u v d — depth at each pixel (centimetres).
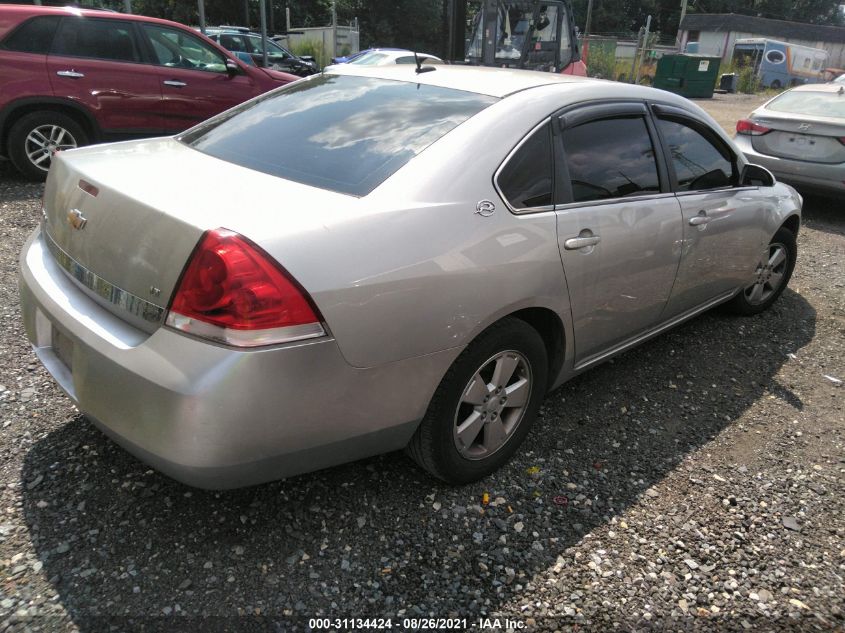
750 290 463
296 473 217
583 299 287
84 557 220
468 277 232
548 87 291
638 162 322
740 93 3378
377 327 211
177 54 748
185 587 212
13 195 638
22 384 315
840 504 280
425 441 247
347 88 308
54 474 257
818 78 4044
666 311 360
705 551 248
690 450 312
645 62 3139
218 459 193
